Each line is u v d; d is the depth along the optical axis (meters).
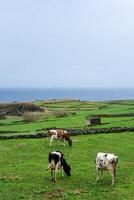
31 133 57.91
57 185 33.66
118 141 53.34
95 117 73.56
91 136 57.56
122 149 48.34
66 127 67.00
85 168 39.28
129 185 33.66
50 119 80.50
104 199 30.05
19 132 63.91
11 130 66.44
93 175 36.88
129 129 61.31
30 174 37.19
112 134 58.88
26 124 75.56
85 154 45.81
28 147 49.91
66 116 86.00
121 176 36.50
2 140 55.09
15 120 88.81
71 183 34.31
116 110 94.06
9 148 49.50
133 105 111.00
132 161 42.53
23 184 33.84
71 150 48.12
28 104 102.00
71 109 104.25
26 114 89.81
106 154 34.31
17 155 45.50
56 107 112.25
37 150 48.22
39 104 122.69
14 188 32.72
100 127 64.62
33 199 29.98
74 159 43.28
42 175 36.88
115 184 33.91
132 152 46.81
